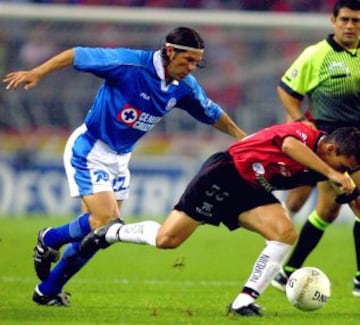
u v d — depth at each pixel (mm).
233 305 30641
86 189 32562
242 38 83750
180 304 34938
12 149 79812
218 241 66500
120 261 53344
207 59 84000
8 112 80000
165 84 32750
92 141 33125
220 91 83625
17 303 34000
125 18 73938
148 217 75312
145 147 79062
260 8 86500
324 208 39344
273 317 30734
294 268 39625
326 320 30906
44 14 74312
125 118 32875
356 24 38156
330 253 58375
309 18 73750
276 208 30672
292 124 30156
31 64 82250
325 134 29969
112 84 32750
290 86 39719
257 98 83062
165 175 77500
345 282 44438
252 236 70500
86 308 33031
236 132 35344
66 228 32312
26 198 78000
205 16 74000
